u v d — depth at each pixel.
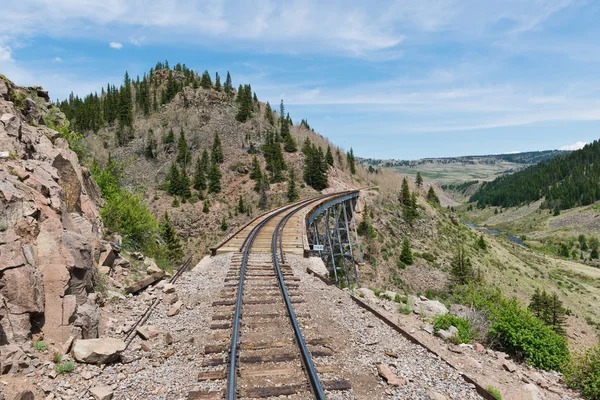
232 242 20.77
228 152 113.75
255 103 159.62
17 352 5.34
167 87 160.50
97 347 6.25
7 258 5.93
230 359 6.25
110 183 17.64
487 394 5.80
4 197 6.48
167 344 7.38
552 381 7.91
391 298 12.91
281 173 96.38
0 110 9.69
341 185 97.88
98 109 149.62
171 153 116.88
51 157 9.90
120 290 9.66
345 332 8.08
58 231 7.30
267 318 8.79
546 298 41.81
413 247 69.94
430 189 111.94
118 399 5.36
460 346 8.41
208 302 10.27
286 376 6.00
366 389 5.75
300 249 19.25
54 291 6.54
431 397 5.61
